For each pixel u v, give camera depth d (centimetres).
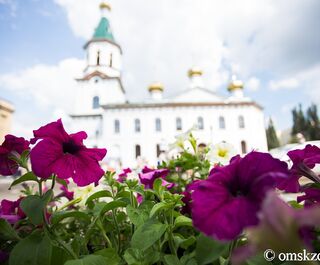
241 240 104
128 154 3969
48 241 96
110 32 4841
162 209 116
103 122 4062
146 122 4100
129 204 123
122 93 4950
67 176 113
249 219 71
